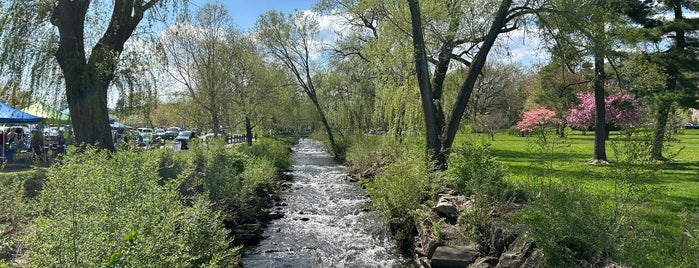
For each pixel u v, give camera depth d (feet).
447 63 57.88
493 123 159.22
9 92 33.04
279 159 80.69
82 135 35.04
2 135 64.18
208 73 85.20
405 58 54.24
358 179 68.23
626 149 18.28
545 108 126.31
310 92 110.11
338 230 38.52
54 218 14.61
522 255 20.58
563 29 44.14
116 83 34.58
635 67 51.98
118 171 18.48
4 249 15.01
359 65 92.53
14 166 54.29
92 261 12.91
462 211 28.55
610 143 19.51
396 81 60.08
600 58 49.70
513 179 31.68
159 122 149.48
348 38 83.46
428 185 34.78
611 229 17.15
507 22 46.01
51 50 33.32
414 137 57.00
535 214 18.60
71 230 13.64
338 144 110.11
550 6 43.91
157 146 38.29
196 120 94.12
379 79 66.80
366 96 94.43
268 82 96.89
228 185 38.14
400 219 33.96
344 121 107.76
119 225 14.87
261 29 102.78
